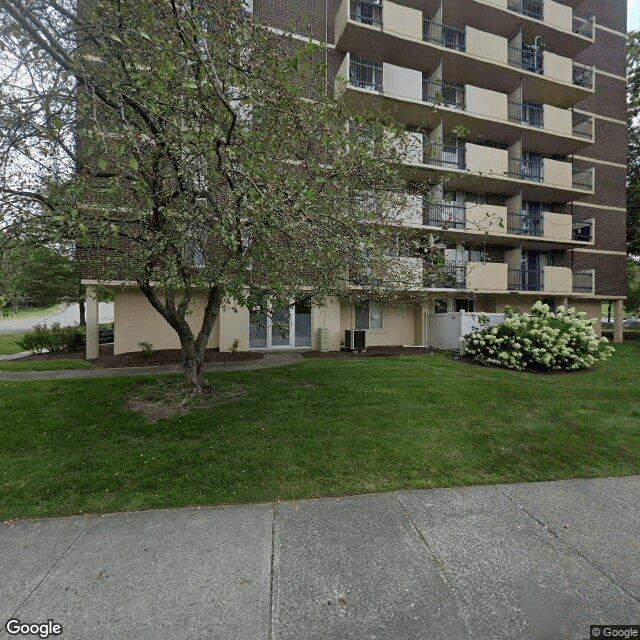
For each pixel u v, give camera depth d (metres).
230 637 1.79
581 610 2.00
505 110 13.26
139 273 4.84
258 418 4.92
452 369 8.32
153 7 3.24
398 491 3.32
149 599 2.03
